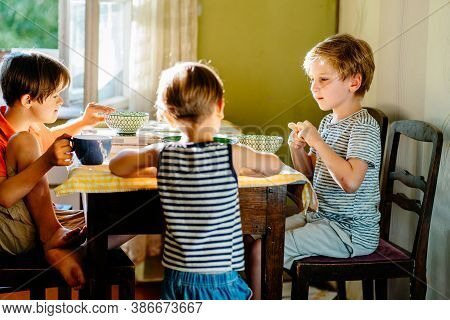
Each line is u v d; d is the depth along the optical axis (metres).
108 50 3.08
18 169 1.92
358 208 2.16
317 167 2.27
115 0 3.01
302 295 2.05
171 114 1.70
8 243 1.97
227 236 1.66
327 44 2.20
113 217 1.75
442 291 2.31
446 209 2.28
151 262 3.15
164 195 1.66
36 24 3.08
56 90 2.06
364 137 2.09
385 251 2.18
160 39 2.96
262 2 3.07
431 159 2.13
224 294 1.66
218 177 1.65
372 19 2.79
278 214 1.82
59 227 1.97
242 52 3.09
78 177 1.69
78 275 1.84
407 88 2.51
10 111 2.06
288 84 3.14
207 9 3.03
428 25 2.36
